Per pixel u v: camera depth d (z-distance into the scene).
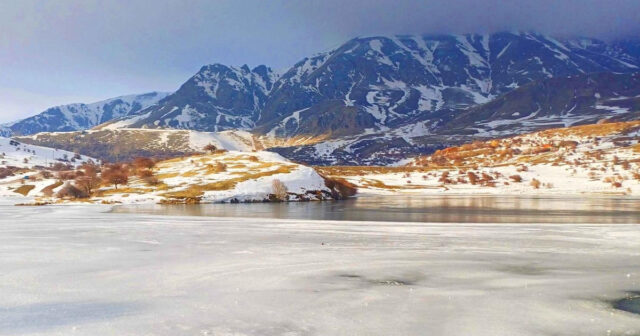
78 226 56.47
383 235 47.28
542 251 37.88
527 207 94.06
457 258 34.75
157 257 34.88
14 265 32.00
